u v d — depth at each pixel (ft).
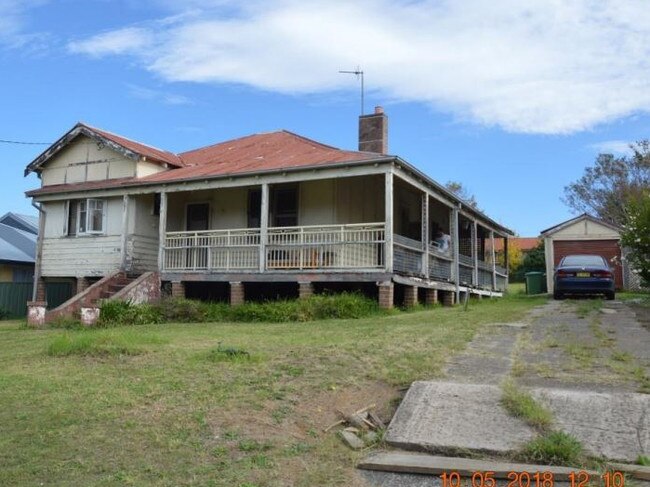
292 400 19.15
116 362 25.18
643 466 14.05
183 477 14.25
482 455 15.30
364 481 14.32
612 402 17.66
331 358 23.91
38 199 70.44
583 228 86.48
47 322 49.57
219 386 20.63
